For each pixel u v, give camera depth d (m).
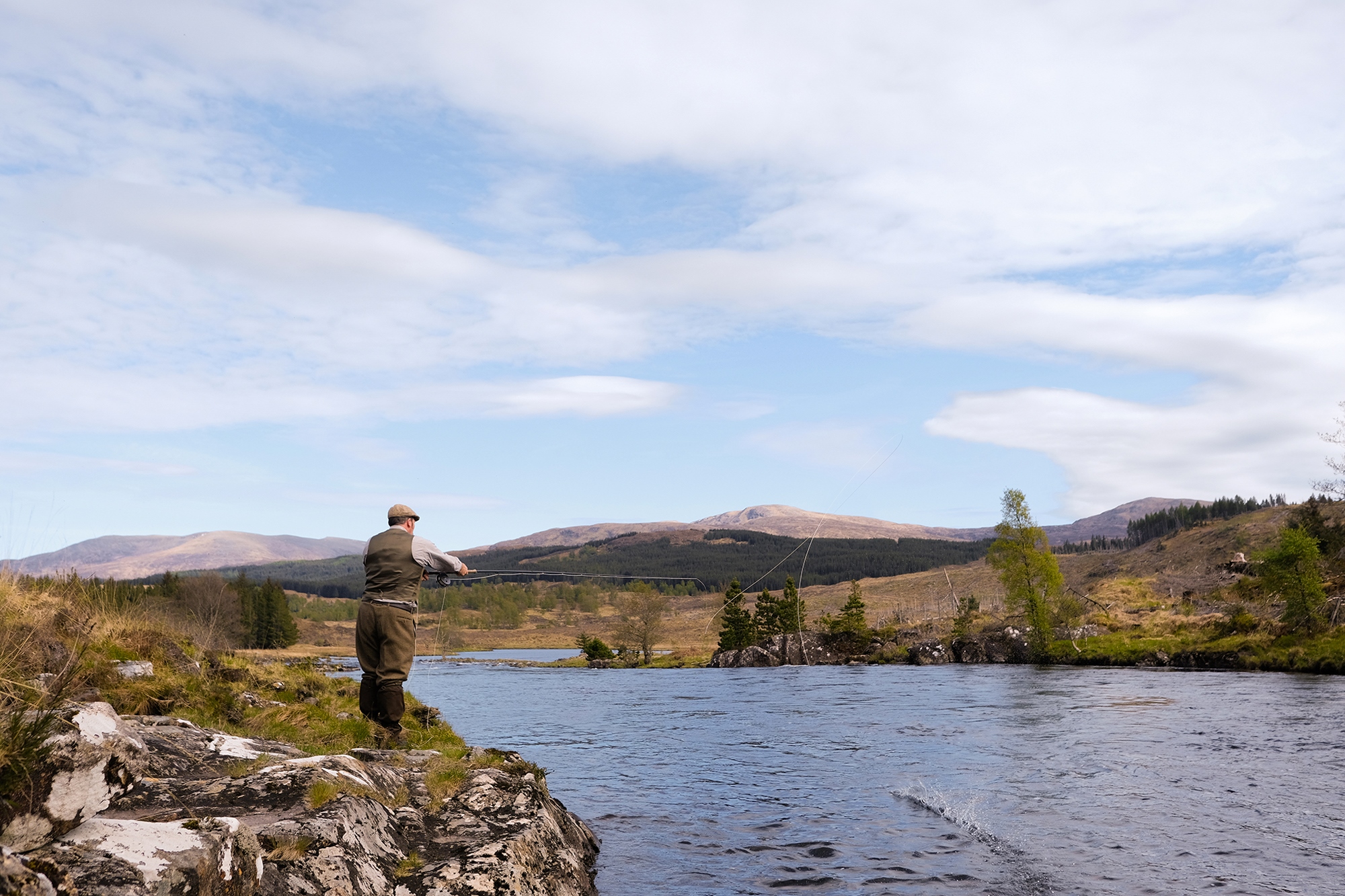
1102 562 193.75
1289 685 31.39
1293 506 180.25
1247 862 7.75
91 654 7.53
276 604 120.56
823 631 78.69
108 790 3.39
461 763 7.64
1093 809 10.02
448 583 9.03
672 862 7.96
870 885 7.19
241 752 6.32
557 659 106.31
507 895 5.05
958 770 13.02
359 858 4.62
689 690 38.25
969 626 72.38
